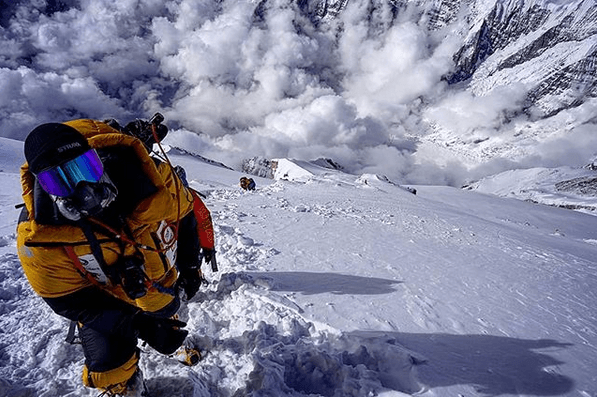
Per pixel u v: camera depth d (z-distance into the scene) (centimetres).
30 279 248
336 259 688
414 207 1998
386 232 1014
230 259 627
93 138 238
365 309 483
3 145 5453
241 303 477
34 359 376
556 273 842
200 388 338
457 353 403
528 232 2078
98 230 235
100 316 270
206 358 380
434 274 670
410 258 760
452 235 1139
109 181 223
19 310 465
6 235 783
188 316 469
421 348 403
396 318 468
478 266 777
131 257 254
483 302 561
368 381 336
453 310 512
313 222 1024
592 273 923
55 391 335
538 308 573
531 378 371
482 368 379
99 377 277
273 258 657
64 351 385
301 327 435
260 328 409
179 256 350
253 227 899
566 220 5769
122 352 281
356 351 371
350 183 2975
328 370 351
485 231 1413
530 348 432
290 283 550
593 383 372
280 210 1184
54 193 207
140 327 313
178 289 349
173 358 372
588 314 583
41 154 203
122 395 300
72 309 263
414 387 342
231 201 1368
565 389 358
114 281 256
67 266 243
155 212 247
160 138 312
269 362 345
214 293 512
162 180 261
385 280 596
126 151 248
